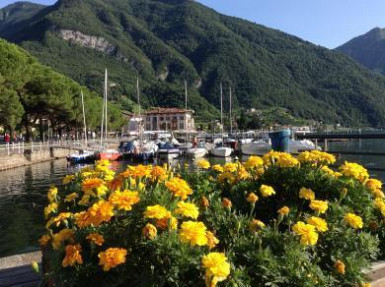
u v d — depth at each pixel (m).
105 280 2.39
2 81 33.19
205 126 130.25
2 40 41.34
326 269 3.02
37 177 28.89
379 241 3.39
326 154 4.20
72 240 2.59
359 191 3.68
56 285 2.57
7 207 17.41
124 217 2.69
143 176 3.40
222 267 2.13
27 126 51.66
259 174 4.21
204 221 3.04
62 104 47.44
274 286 2.47
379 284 3.08
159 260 2.34
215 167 4.85
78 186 4.03
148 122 121.75
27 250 6.66
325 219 3.28
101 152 40.00
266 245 2.80
